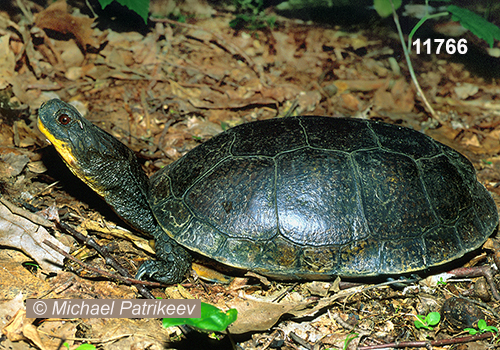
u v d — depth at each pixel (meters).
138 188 0.61
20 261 0.58
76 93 0.76
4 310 0.55
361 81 0.89
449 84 0.93
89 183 0.60
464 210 0.60
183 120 0.75
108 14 0.89
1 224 0.58
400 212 0.58
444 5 1.14
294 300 0.59
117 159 0.60
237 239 0.58
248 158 0.59
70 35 0.80
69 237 0.60
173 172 0.61
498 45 1.06
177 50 0.89
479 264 0.62
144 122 0.74
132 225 0.61
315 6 1.11
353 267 0.58
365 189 0.59
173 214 0.59
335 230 0.58
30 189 0.63
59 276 0.58
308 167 0.59
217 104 0.78
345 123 0.61
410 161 0.60
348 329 0.58
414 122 0.80
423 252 0.58
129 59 0.82
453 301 0.58
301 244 0.58
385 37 1.07
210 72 0.84
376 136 0.61
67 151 0.59
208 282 0.60
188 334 0.56
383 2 0.90
